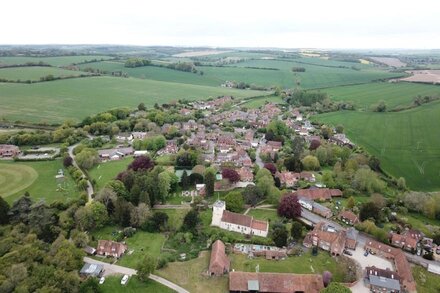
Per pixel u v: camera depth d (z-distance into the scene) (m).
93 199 180.38
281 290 128.50
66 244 140.12
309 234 158.38
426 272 145.00
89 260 143.38
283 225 169.25
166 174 197.38
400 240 161.00
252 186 196.75
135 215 166.62
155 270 137.88
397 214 189.88
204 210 187.62
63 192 195.88
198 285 131.25
